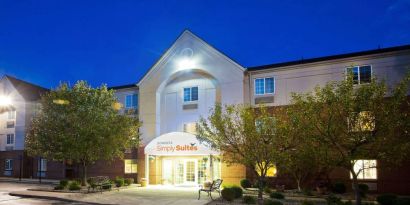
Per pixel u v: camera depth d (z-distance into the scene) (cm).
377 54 2247
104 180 2514
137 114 3097
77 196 2159
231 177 2533
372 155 1498
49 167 3725
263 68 2575
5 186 2959
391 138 1453
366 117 1465
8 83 4156
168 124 2892
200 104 2780
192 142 2448
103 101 2684
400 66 2186
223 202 1830
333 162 1527
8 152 4034
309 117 1535
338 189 2141
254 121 1762
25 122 3950
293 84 2467
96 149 2534
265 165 1720
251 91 2589
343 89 1510
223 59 2680
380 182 2134
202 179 2752
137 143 2788
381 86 1495
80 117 2569
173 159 2872
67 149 2491
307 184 2292
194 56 2805
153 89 2952
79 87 2675
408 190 2058
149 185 2784
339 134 1494
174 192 2348
